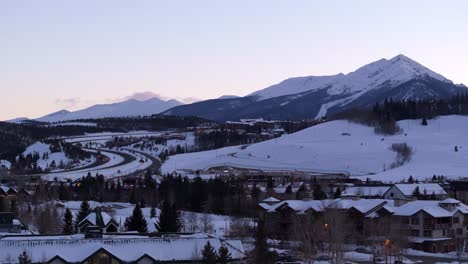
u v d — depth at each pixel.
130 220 162.62
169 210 160.75
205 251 101.12
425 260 152.38
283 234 187.50
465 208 185.25
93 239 106.31
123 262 101.19
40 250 101.50
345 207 188.75
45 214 172.62
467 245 175.50
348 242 170.88
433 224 174.88
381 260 149.25
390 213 182.00
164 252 105.50
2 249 100.75
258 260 111.88
